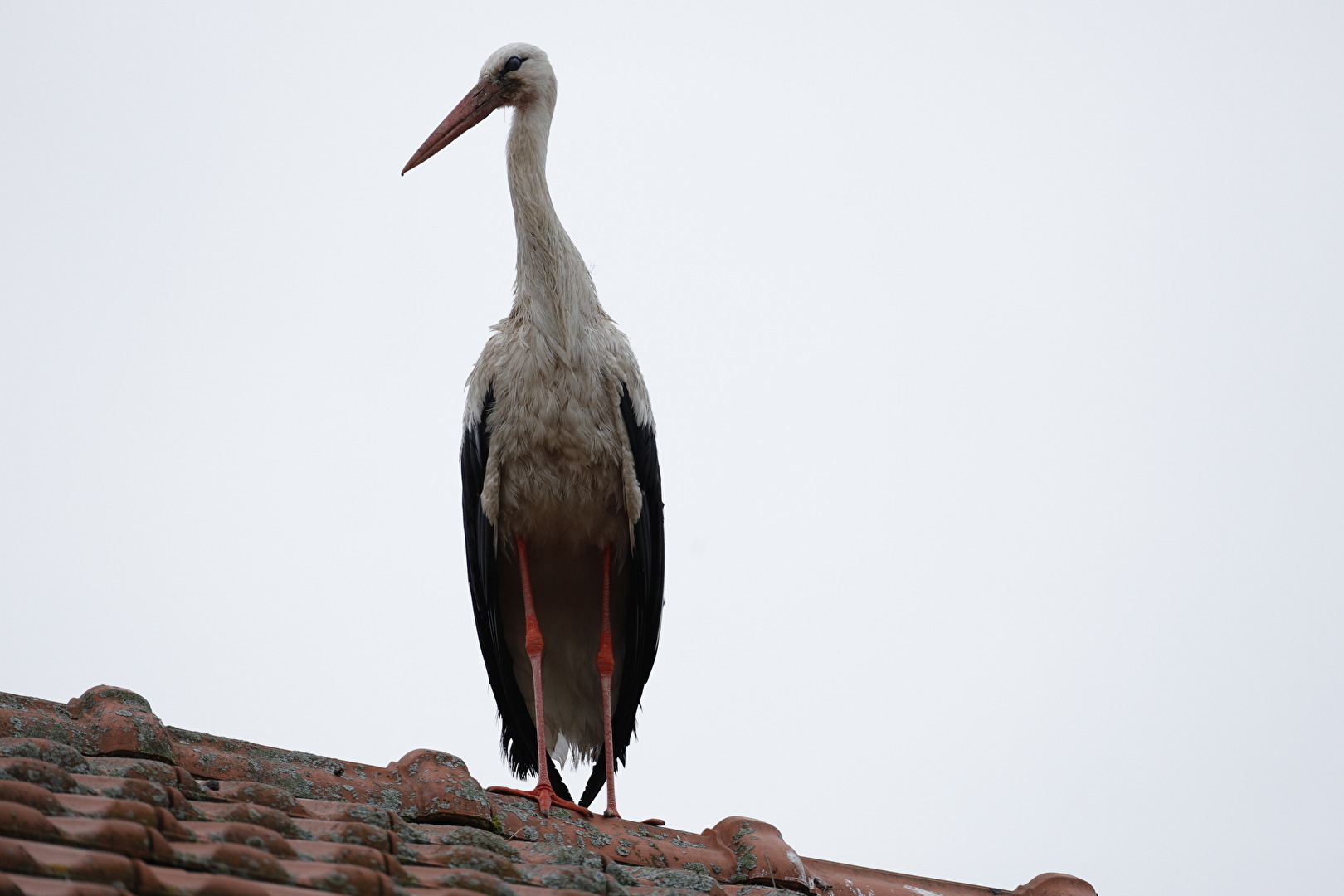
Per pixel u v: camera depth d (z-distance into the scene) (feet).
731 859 34.12
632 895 26.45
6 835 19.35
